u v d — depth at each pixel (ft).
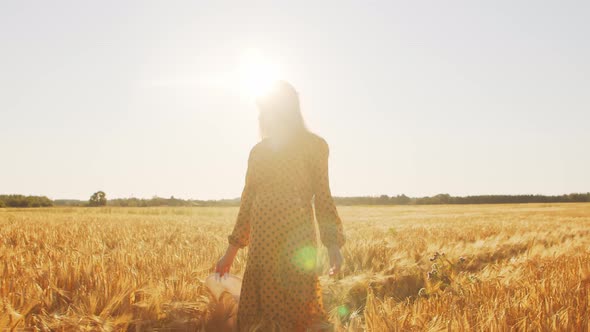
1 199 259.60
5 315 7.93
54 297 10.09
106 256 18.65
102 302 9.57
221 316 9.71
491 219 84.84
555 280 12.60
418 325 8.61
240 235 9.80
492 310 9.15
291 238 9.00
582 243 32.78
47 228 38.22
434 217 101.96
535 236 36.50
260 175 9.46
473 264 22.54
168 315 9.52
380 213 145.48
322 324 8.88
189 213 130.52
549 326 8.39
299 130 9.62
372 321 8.78
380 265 19.36
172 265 14.87
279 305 8.91
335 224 9.41
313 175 9.57
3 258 15.96
